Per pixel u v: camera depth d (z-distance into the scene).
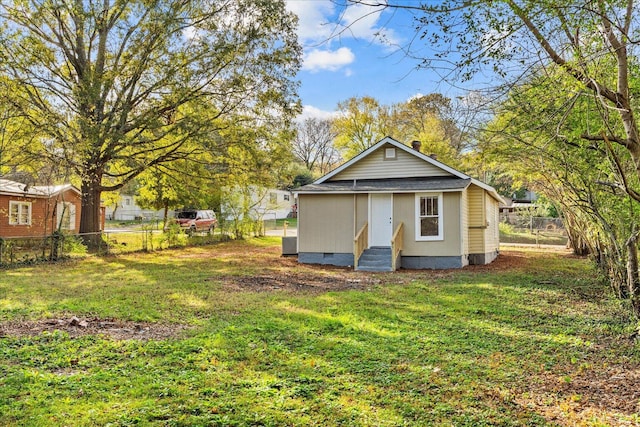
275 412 3.93
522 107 6.20
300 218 17.42
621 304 8.00
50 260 16.98
